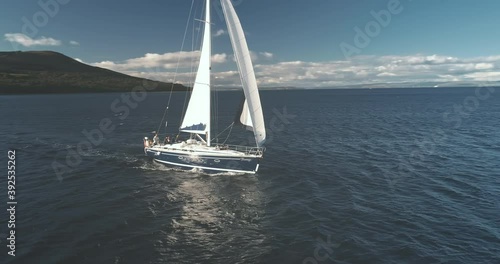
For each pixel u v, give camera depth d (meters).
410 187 26.14
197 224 18.95
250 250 16.09
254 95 27.62
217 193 24.31
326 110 107.31
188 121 30.25
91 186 25.61
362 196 24.11
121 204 21.83
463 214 20.53
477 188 25.53
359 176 29.39
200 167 29.31
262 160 35.25
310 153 39.34
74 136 49.22
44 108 100.62
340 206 22.05
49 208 20.92
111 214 20.09
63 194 23.67
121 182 26.66
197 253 15.69
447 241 17.06
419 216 20.31
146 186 25.69
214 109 112.12
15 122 64.38
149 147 31.41
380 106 123.25
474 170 30.81
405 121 72.75
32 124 61.94
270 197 23.67
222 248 16.23
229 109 111.88
